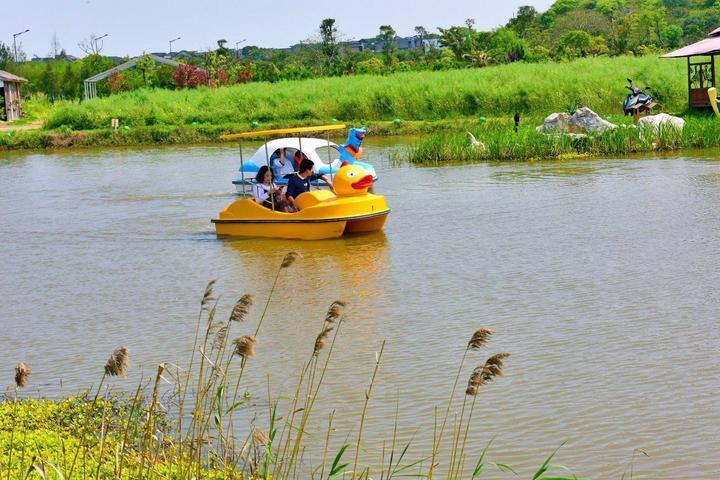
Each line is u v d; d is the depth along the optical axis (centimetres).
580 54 7494
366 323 1142
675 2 16538
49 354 1073
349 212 1717
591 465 719
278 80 6775
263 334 1111
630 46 9381
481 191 2275
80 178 3003
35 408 812
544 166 2767
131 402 865
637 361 954
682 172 2448
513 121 4256
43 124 5269
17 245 1797
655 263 1398
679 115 3869
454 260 1493
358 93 5125
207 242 1761
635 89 3969
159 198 2436
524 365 955
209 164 3338
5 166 3553
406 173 2769
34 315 1258
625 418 806
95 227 1980
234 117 5097
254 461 693
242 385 933
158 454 683
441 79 5244
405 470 725
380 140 4194
